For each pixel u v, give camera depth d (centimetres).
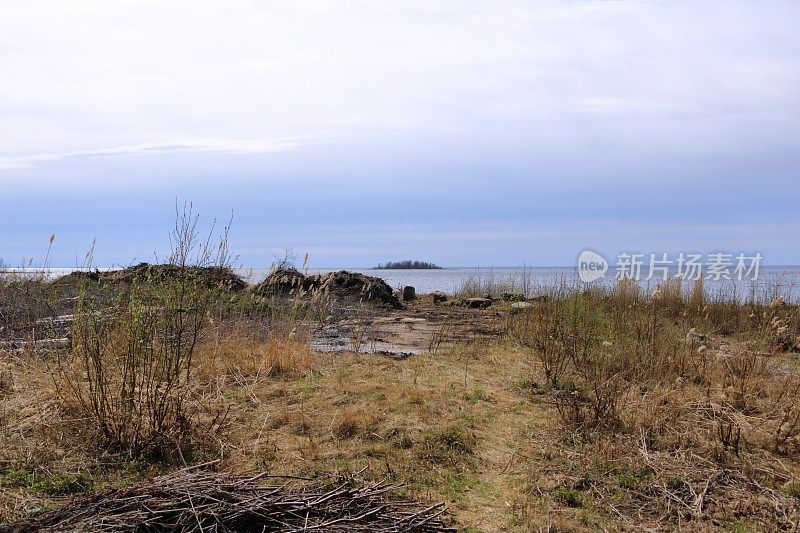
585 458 540
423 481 492
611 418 631
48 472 484
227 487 399
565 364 828
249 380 765
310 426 605
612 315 1077
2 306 1023
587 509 457
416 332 1260
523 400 725
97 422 537
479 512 450
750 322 1231
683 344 906
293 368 820
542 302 1293
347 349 1018
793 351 1064
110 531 352
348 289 1703
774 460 554
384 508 399
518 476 511
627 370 780
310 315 1132
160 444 536
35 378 646
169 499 381
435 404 677
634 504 465
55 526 353
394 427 592
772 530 424
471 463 532
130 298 614
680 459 539
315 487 436
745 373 752
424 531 386
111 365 641
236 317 983
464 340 1148
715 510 457
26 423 555
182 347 677
